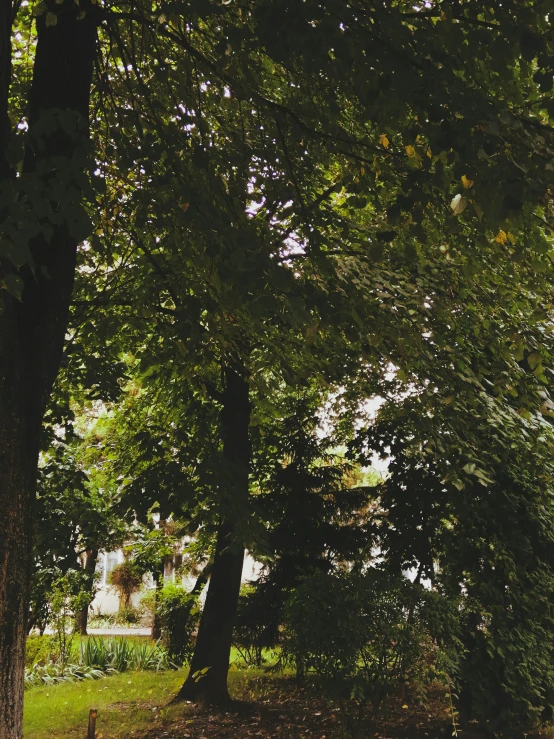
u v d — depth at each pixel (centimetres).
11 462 373
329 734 831
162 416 1096
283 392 1140
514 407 854
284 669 1198
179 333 478
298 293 398
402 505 980
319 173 674
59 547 764
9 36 374
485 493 873
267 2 354
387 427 1008
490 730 809
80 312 807
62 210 332
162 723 873
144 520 741
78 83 443
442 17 369
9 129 381
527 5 387
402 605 800
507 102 438
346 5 355
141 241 617
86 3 449
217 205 433
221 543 987
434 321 686
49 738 808
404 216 401
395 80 346
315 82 473
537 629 852
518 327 628
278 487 1172
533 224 498
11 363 378
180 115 475
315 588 810
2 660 363
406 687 814
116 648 1363
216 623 974
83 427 1427
